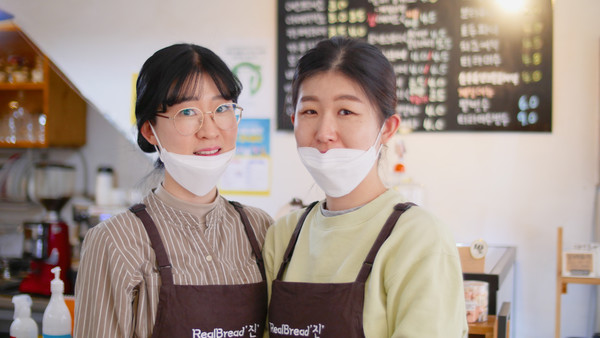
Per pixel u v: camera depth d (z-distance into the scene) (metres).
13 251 3.94
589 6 3.20
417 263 1.19
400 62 3.42
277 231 1.45
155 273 1.30
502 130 3.30
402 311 1.17
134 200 3.84
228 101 1.40
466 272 2.26
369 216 1.28
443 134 3.38
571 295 3.23
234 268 1.39
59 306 1.89
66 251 2.71
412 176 3.43
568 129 3.23
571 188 3.23
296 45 3.55
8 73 3.79
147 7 3.78
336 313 1.21
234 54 3.66
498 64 3.30
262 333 1.39
